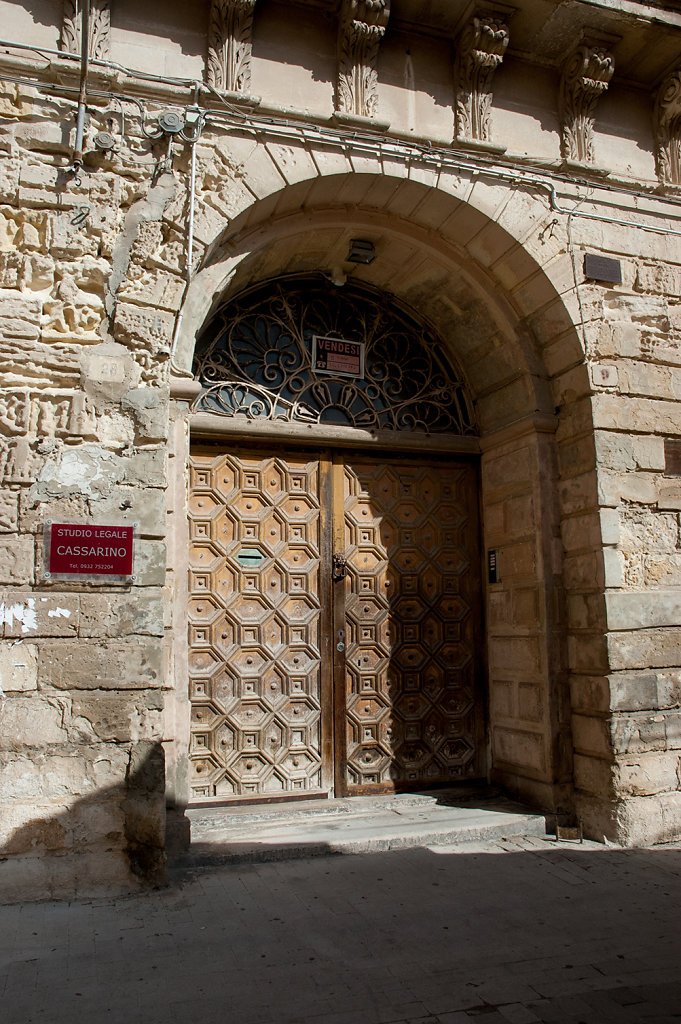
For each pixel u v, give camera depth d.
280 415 6.05
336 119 5.29
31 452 4.42
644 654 5.59
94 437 4.54
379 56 5.63
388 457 6.48
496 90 5.96
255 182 5.07
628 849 5.25
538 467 6.00
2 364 4.45
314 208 5.66
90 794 4.25
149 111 4.88
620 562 5.65
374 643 6.21
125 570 4.46
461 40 5.73
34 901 4.09
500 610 6.39
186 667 4.93
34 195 4.61
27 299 4.54
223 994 3.16
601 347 5.88
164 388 4.71
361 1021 2.98
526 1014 3.04
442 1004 3.11
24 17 4.77
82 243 4.67
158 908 4.04
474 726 6.47
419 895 4.31
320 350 6.30
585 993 3.21
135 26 5.00
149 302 4.75
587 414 5.80
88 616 4.38
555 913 4.07
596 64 5.94
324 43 5.49
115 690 4.36
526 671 6.03
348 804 5.79
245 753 5.69
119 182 4.78
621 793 5.37
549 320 6.00
